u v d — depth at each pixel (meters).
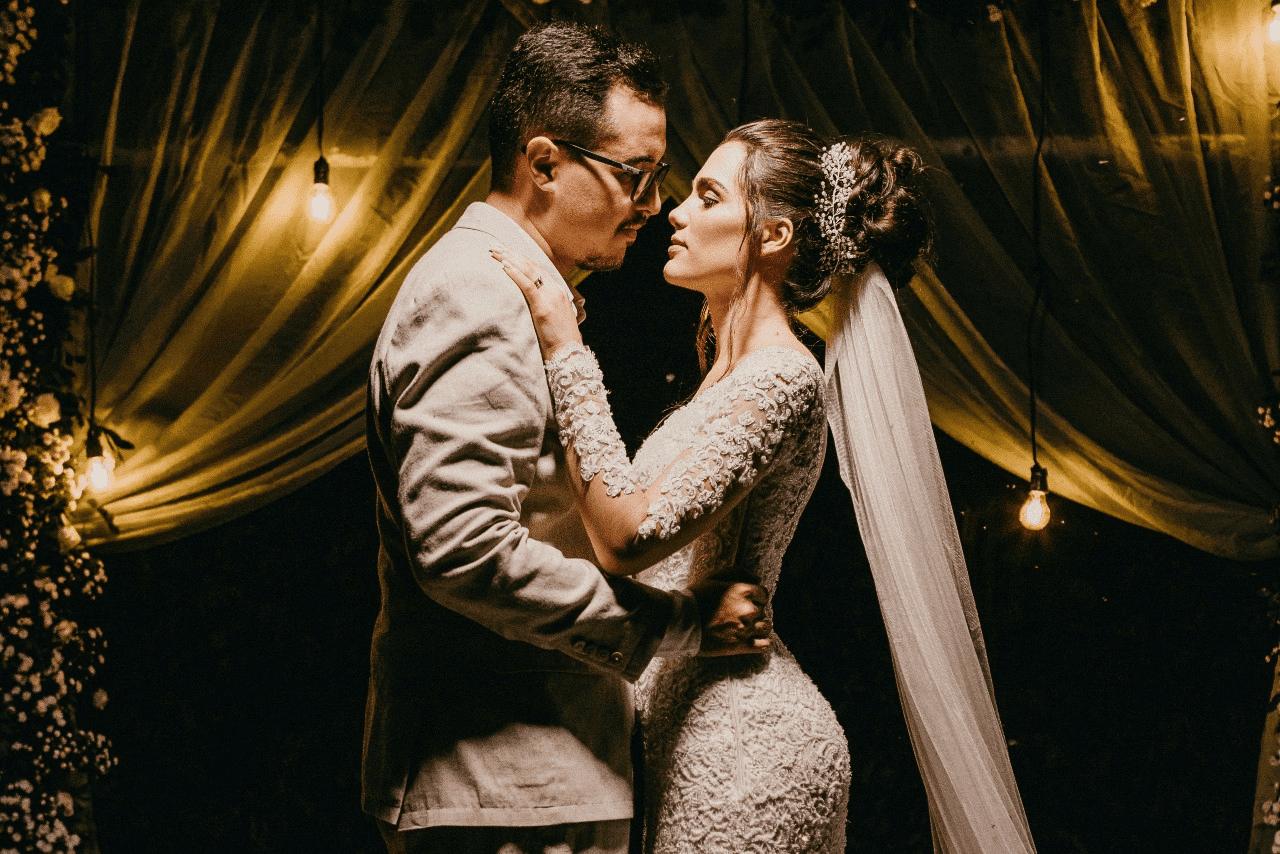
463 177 3.86
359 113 3.79
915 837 4.55
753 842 1.76
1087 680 4.64
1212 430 4.00
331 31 3.80
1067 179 3.92
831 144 1.99
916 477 1.96
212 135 3.76
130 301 3.79
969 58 3.87
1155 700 4.61
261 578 4.55
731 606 1.71
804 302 1.93
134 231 3.77
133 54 3.76
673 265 1.96
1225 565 4.59
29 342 3.71
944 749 1.92
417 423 1.50
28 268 3.61
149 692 4.46
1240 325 3.91
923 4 3.86
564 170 1.66
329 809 4.46
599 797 1.62
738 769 1.77
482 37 3.83
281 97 3.77
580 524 1.69
